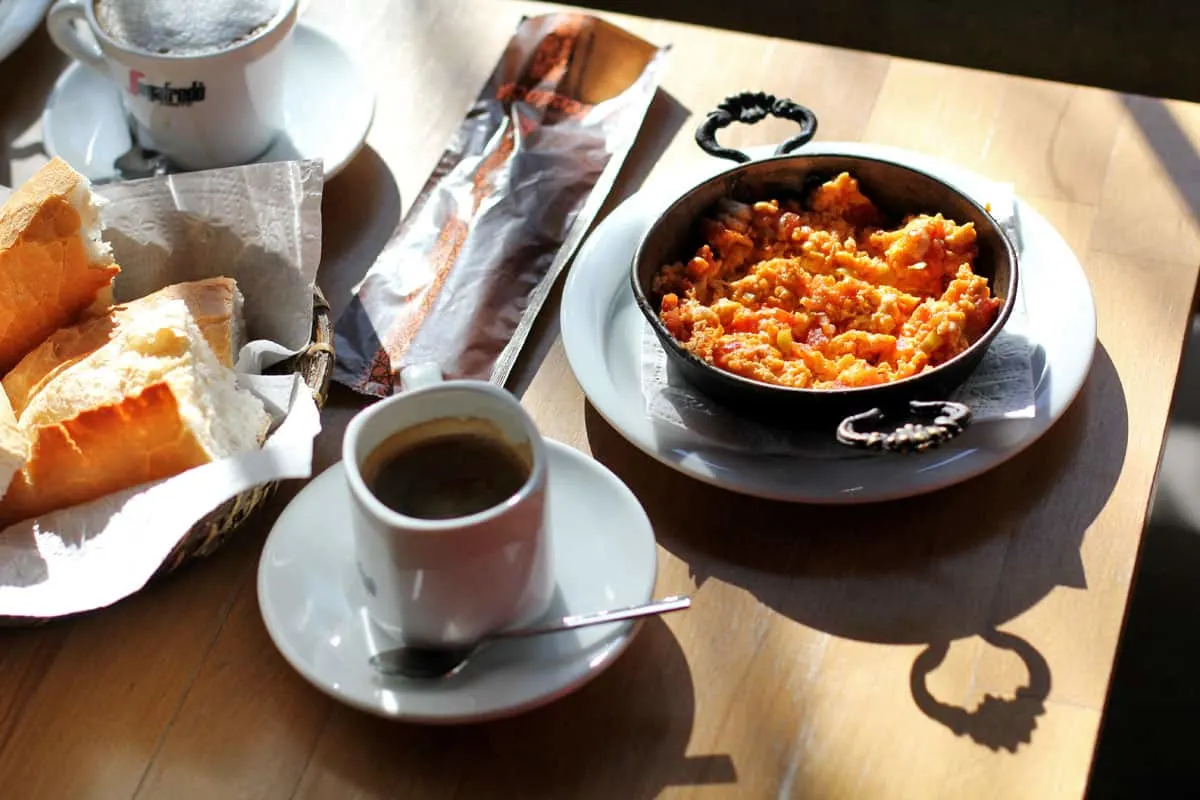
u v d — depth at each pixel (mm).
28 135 1056
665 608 670
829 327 814
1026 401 771
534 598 668
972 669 697
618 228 919
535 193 983
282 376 777
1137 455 795
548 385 863
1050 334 827
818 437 770
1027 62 1989
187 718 693
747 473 762
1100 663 696
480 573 625
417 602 638
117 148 1027
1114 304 884
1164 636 1292
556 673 658
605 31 1095
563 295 877
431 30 1148
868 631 718
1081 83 1959
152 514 684
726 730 677
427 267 942
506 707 642
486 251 945
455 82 1100
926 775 653
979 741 665
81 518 699
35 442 705
